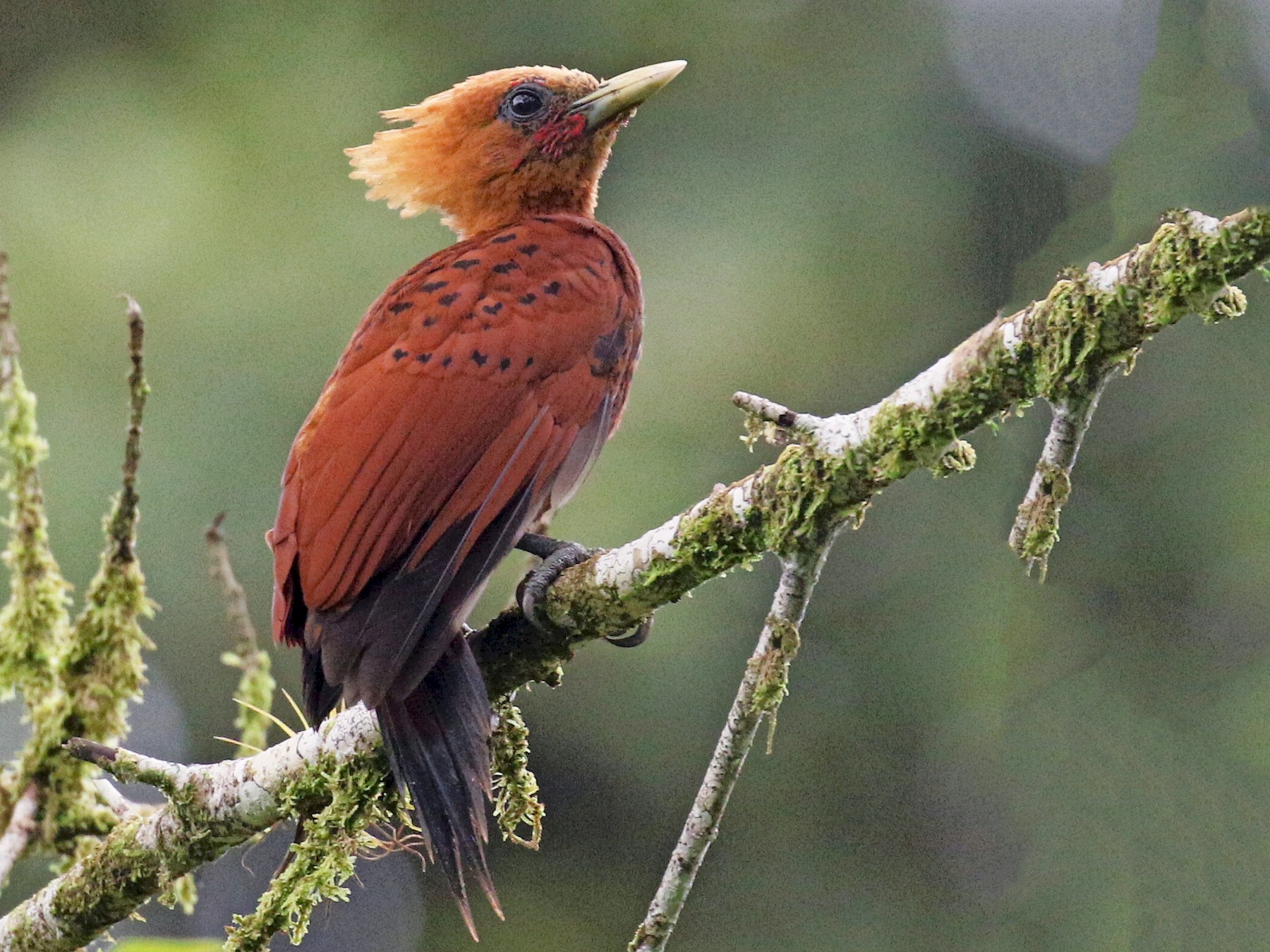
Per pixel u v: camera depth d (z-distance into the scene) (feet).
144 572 42.73
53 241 45.11
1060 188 42.78
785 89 46.62
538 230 27.35
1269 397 40.57
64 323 44.14
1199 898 37.99
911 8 46.14
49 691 27.02
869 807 41.88
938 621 41.91
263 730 27.30
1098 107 41.75
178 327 44.27
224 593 27.91
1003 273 43.65
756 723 21.39
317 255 44.80
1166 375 41.55
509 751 23.93
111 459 43.06
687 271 45.50
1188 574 40.34
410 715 22.16
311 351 43.98
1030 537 20.76
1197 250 18.42
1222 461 40.60
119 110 46.57
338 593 22.90
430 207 31.78
